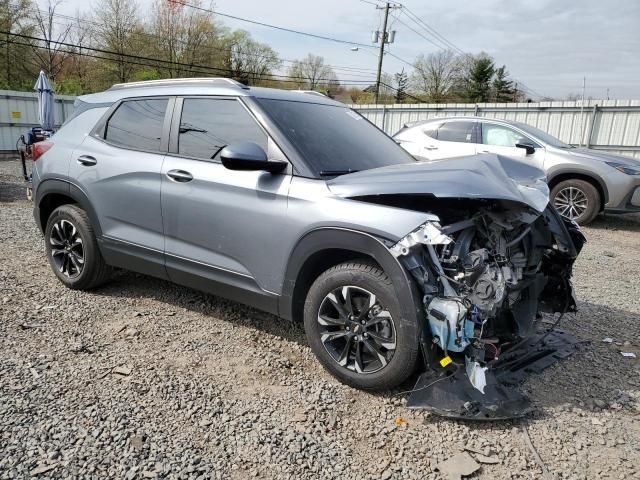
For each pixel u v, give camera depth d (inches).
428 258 107.7
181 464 92.4
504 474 94.7
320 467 94.2
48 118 438.3
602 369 135.6
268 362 131.8
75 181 165.0
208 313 161.5
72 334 142.3
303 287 126.3
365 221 109.9
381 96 2075.5
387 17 1401.3
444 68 2091.5
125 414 105.9
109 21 1440.7
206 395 115.1
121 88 169.9
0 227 265.7
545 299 151.6
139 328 148.3
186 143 144.5
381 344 112.1
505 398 110.5
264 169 120.6
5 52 1283.2
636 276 231.3
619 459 99.5
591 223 370.3
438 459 97.7
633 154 505.4
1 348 131.0
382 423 108.2
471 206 121.0
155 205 147.1
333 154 134.2
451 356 107.9
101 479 87.4
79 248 171.0
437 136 383.9
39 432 98.3
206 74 1621.6
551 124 550.9
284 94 150.9
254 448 98.1
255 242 128.5
